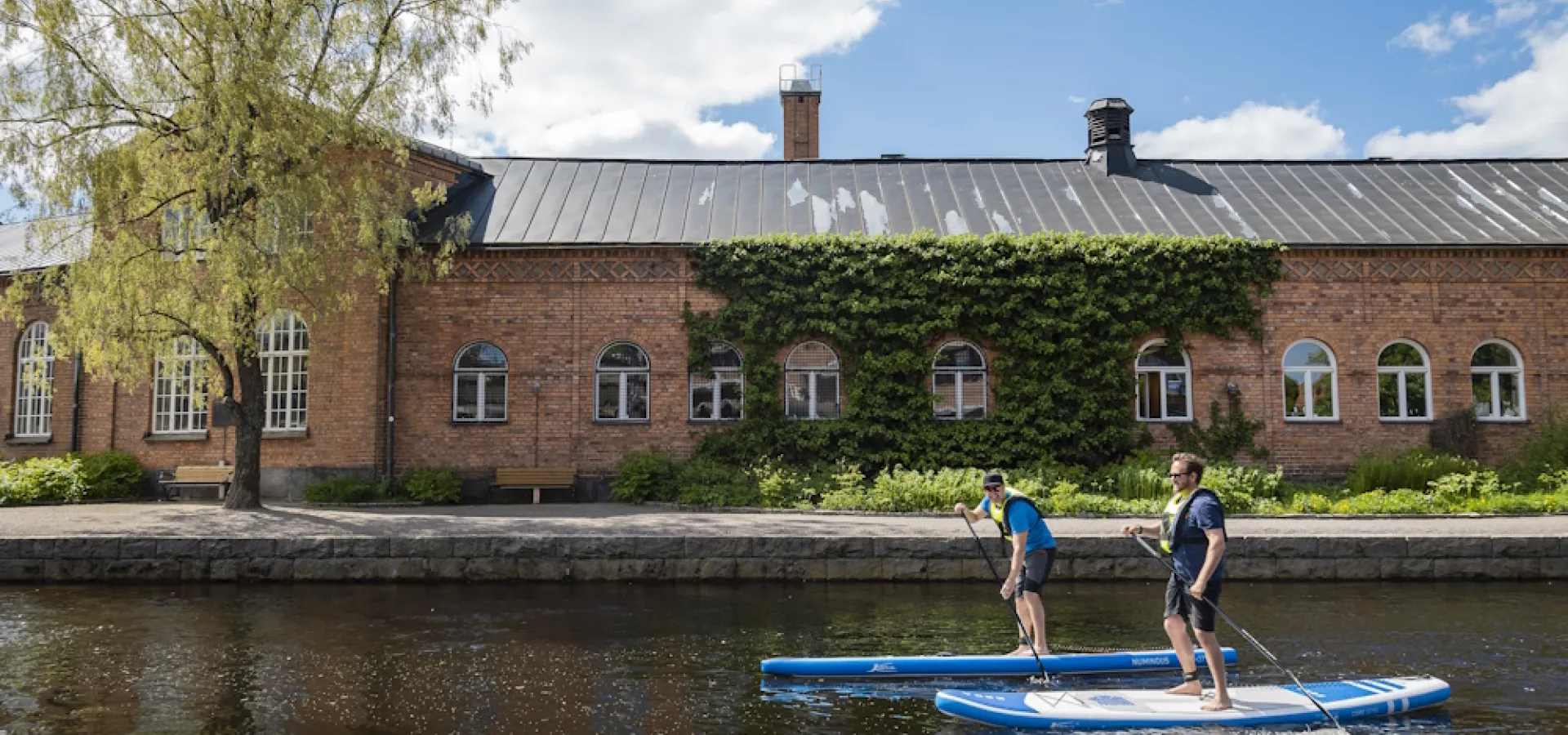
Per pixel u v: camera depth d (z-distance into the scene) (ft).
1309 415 69.46
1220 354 69.15
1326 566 44.52
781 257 68.54
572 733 24.06
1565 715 25.40
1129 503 56.49
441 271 62.69
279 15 53.52
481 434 67.77
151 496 71.97
